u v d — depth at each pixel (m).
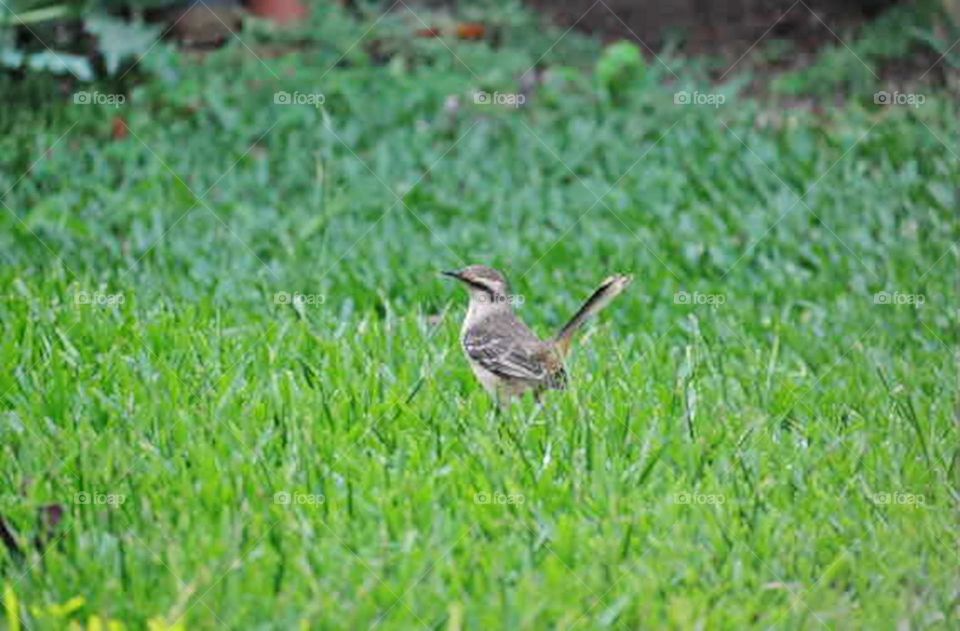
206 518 9.31
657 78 20.05
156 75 18.61
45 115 17.59
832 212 16.06
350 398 10.88
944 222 15.85
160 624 8.04
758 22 21.98
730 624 8.43
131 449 10.16
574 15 22.44
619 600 8.58
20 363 11.55
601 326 13.03
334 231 15.38
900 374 12.05
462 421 10.73
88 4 18.50
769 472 10.20
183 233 15.16
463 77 19.55
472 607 8.39
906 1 21.56
